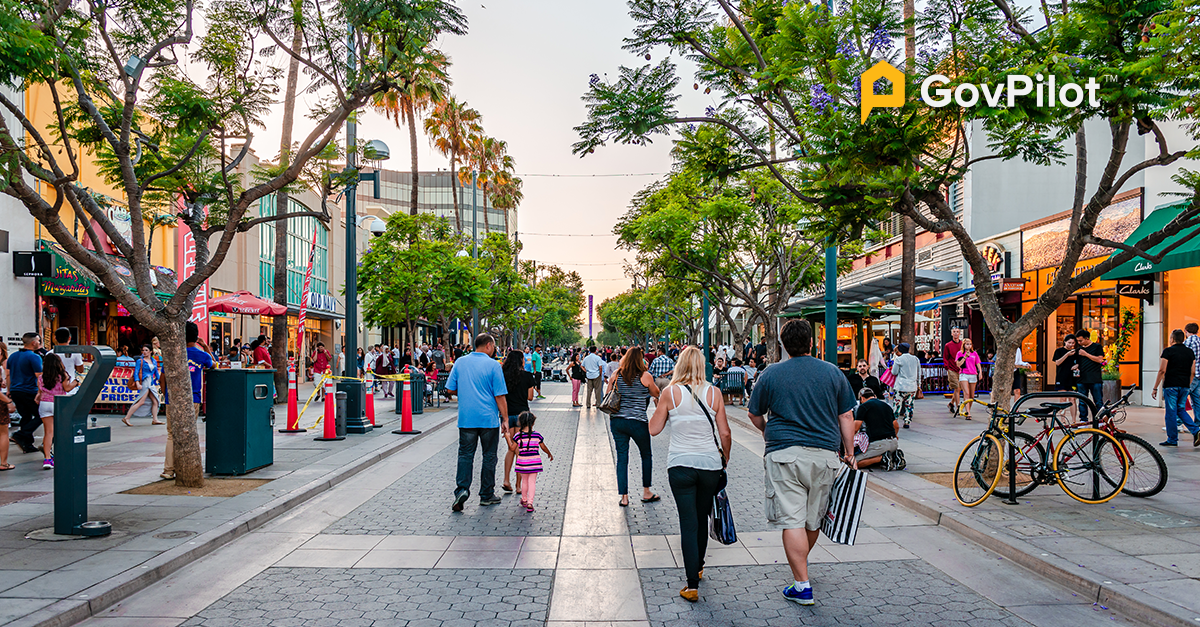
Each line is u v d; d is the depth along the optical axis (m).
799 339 4.80
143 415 16.22
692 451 4.95
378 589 5.10
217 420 9.00
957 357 17.59
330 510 7.55
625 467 7.81
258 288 30.47
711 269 18.88
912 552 5.95
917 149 6.76
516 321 42.94
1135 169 6.89
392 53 8.02
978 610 4.64
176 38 7.75
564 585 5.19
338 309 39.88
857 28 7.85
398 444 12.08
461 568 5.59
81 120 8.64
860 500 4.56
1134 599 4.48
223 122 8.28
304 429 14.00
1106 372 16.73
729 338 61.19
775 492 4.70
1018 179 22.91
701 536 5.21
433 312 26.36
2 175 6.16
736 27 9.16
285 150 9.40
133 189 7.65
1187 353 10.51
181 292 7.99
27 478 8.73
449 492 8.55
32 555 5.48
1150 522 6.41
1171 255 13.34
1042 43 6.67
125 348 17.88
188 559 5.65
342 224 42.34
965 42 7.93
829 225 8.42
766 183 17.25
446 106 36.69
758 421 4.90
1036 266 20.36
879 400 9.33
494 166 47.62
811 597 4.72
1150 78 6.20
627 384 7.85
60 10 7.12
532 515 7.35
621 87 8.77
